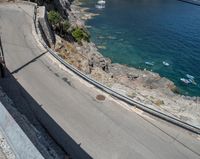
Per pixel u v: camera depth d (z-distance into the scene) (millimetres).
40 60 30984
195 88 56375
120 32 83625
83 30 68562
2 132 10570
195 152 19344
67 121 21453
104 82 36688
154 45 76125
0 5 46969
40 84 26141
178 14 103250
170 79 59562
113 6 110875
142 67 63594
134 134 20656
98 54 61094
